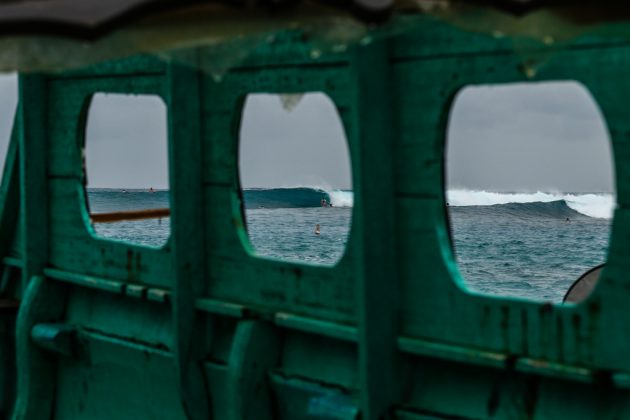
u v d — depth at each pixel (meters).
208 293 5.27
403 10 2.65
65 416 6.55
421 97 3.95
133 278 5.79
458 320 3.97
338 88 4.22
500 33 2.62
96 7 2.08
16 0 2.06
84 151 6.32
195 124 5.12
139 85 5.53
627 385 3.43
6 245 7.45
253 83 4.74
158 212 8.60
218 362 5.25
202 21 2.25
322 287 4.54
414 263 4.10
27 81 6.38
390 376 4.18
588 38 3.32
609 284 3.47
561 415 3.76
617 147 3.35
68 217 6.39
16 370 7.26
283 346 4.95
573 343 3.61
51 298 6.56
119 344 5.95
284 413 4.91
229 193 5.06
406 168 4.06
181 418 5.59
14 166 7.05
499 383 3.97
